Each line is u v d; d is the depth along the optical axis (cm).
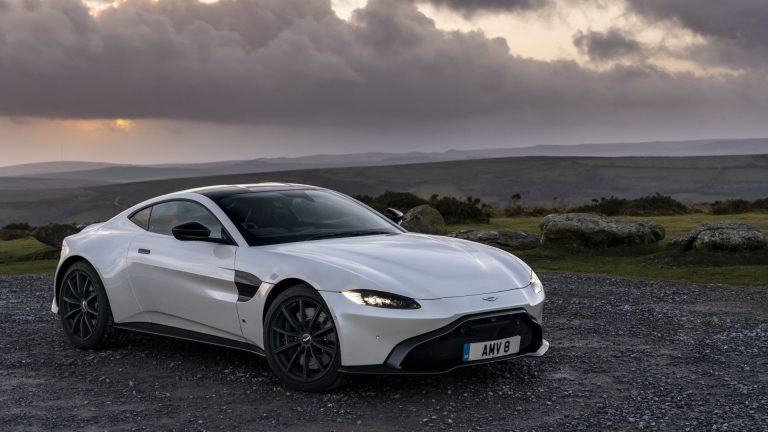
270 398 490
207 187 649
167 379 545
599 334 686
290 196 623
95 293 645
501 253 575
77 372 575
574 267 1310
